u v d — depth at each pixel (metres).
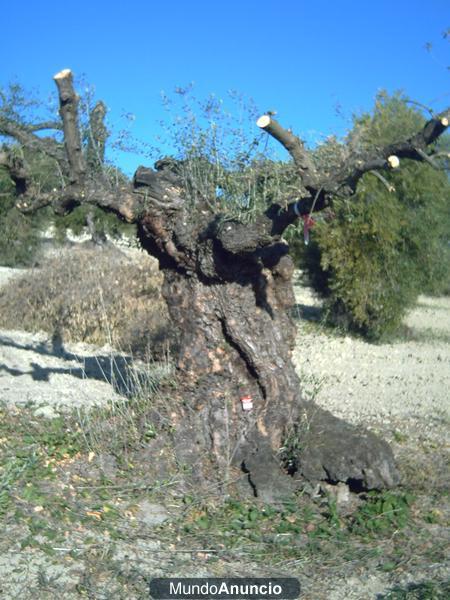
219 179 6.50
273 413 6.54
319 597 4.91
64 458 6.58
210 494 6.17
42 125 7.55
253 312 6.54
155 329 12.61
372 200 13.62
